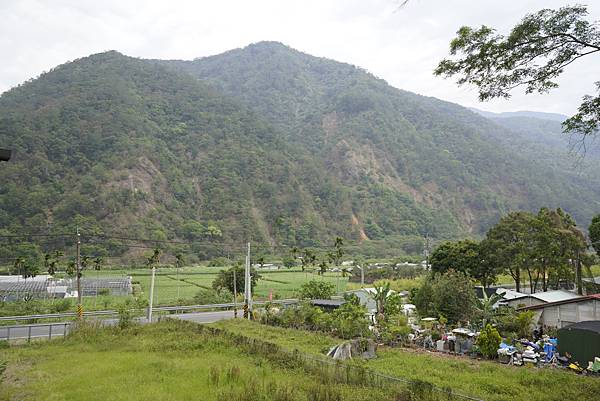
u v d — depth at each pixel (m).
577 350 19.14
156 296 50.25
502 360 20.30
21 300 44.09
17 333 28.00
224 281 49.28
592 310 25.64
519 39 10.79
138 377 15.65
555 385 15.48
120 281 59.72
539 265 39.78
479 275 44.38
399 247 110.44
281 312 33.34
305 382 14.88
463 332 24.19
